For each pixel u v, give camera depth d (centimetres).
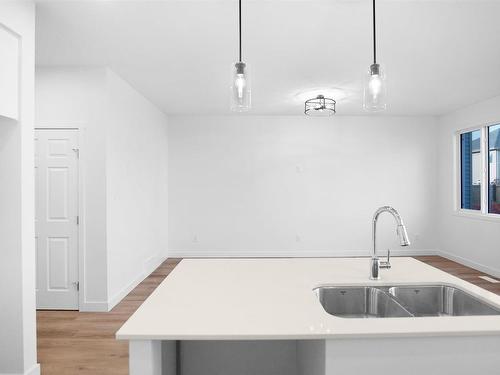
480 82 409
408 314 131
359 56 326
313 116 608
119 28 269
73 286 360
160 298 143
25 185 221
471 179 541
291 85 420
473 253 516
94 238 357
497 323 115
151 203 512
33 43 229
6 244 217
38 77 356
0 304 217
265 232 607
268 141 606
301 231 609
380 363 110
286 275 181
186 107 545
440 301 170
